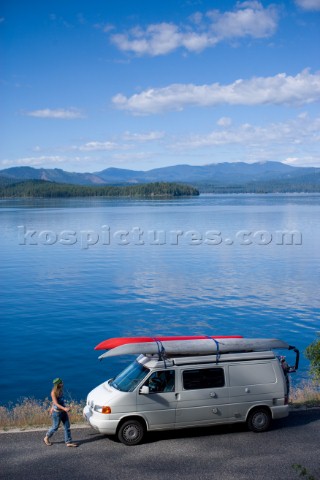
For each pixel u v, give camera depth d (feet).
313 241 319.68
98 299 150.71
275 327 117.80
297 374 85.61
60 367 90.74
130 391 40.86
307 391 55.62
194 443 40.70
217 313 131.95
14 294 159.84
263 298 150.20
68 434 40.29
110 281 182.91
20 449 39.65
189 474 35.01
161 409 41.01
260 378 43.21
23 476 34.78
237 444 40.37
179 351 42.91
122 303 144.77
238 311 133.90
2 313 134.00
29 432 43.42
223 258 246.88
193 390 41.75
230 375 42.65
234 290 163.22
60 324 121.90
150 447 39.96
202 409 41.75
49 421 46.44
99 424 40.22
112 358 95.61
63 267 220.43
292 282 176.65
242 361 43.24
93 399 42.11
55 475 34.91
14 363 92.94
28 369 89.66
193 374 42.09
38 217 576.61
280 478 34.30
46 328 118.21
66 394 77.51
